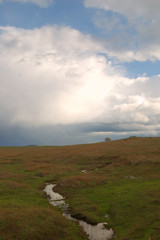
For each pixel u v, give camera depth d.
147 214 20.73
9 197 28.55
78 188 34.16
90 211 23.86
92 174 43.69
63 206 26.53
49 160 64.50
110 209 23.95
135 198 25.70
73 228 19.88
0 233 17.16
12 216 19.80
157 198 24.52
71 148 93.69
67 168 51.91
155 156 51.41
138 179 36.12
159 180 33.88
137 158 51.38
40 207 24.83
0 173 44.72
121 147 74.12
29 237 17.30
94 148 82.19
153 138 92.00
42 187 36.22
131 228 18.55
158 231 16.94
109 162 56.25
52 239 17.69
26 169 50.91
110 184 35.25
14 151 92.44
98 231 19.41
